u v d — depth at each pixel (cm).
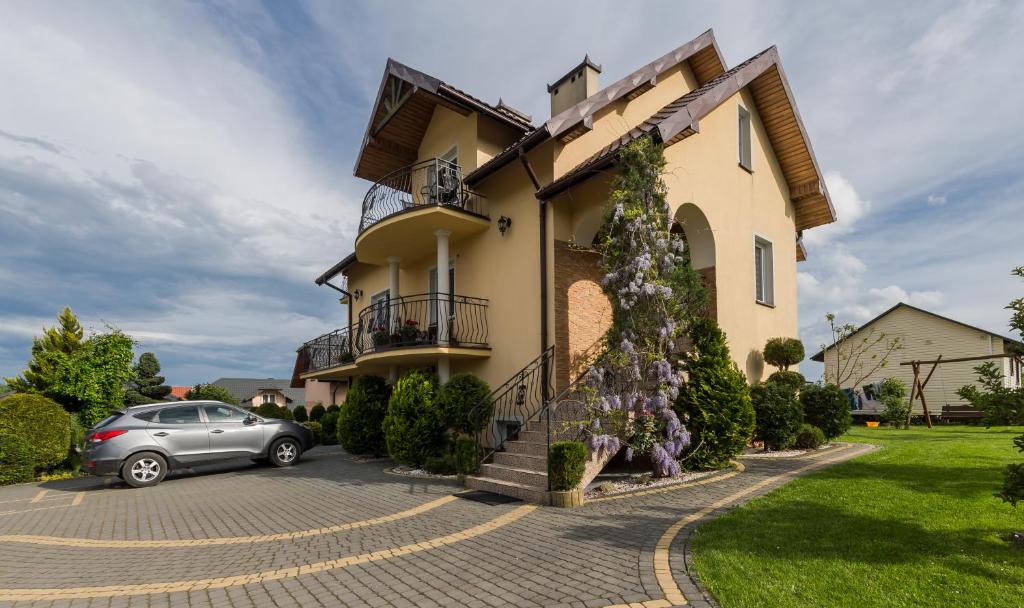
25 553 572
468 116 1266
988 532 459
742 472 808
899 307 2547
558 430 800
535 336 1038
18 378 1666
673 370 819
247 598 413
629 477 796
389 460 1227
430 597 395
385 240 1276
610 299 844
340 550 530
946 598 335
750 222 1247
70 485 1095
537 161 1062
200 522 691
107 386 1443
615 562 443
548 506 669
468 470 863
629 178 822
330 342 1752
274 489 915
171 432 1067
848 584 362
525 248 1082
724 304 1101
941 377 2375
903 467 764
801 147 1355
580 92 1195
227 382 5544
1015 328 464
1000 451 888
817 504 577
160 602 413
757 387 1033
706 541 471
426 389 1046
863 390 2491
